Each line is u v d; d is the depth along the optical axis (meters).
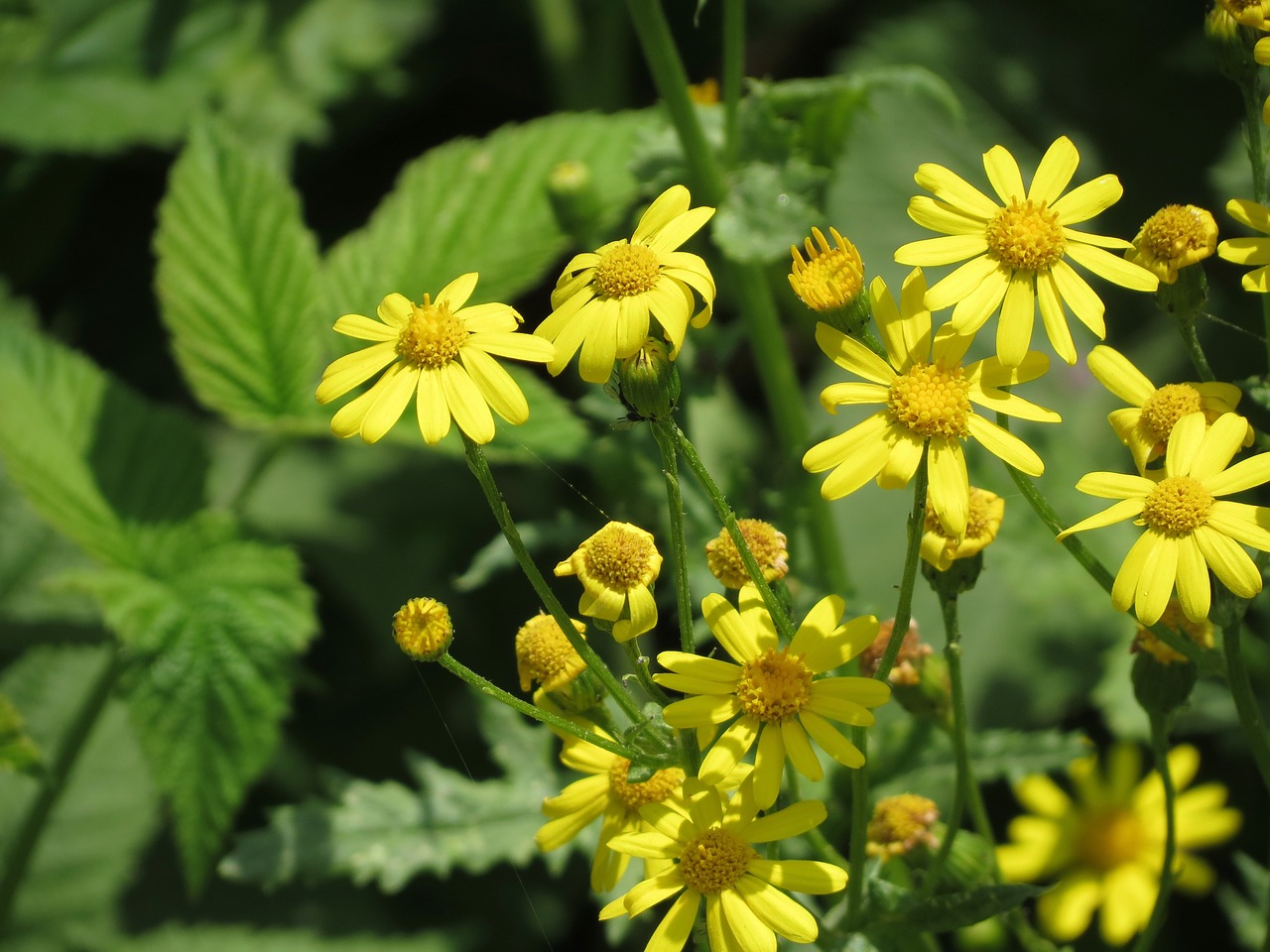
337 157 6.12
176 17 5.54
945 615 2.43
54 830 4.43
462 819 3.44
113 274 5.90
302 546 5.32
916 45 5.98
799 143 3.92
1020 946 3.86
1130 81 5.89
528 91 6.12
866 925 2.32
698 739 2.14
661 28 3.42
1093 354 2.33
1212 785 4.12
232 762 3.55
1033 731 4.61
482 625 5.27
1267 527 2.10
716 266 4.36
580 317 2.14
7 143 5.20
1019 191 2.25
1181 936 4.18
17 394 3.92
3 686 4.55
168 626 3.62
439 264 4.02
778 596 2.37
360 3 5.92
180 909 4.77
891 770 3.41
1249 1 2.25
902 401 2.07
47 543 4.61
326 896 4.87
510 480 5.43
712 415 5.21
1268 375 2.35
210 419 5.62
